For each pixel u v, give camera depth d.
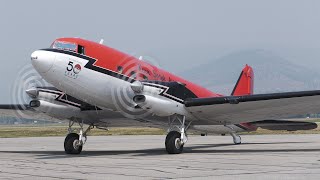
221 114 25.89
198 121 27.19
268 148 29.89
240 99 23.70
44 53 22.48
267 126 33.56
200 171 16.20
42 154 26.55
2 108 27.98
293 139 46.16
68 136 26.50
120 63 24.42
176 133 25.06
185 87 25.11
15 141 48.44
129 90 24.38
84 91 23.77
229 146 33.66
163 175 15.30
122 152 27.61
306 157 21.45
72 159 22.36
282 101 23.56
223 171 16.08
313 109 25.25
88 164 19.47
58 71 22.69
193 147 32.78
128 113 25.14
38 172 16.66
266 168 16.77
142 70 25.05
